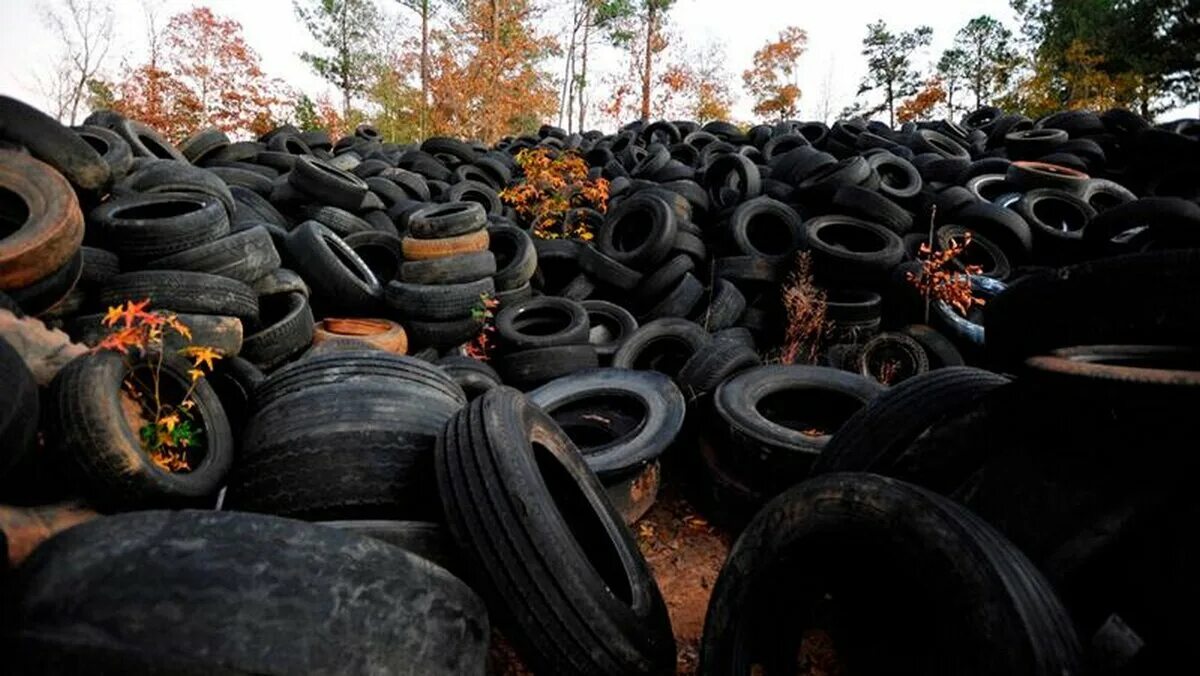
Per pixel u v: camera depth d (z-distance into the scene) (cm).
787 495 256
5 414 244
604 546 363
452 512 297
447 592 246
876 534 224
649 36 3097
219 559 202
